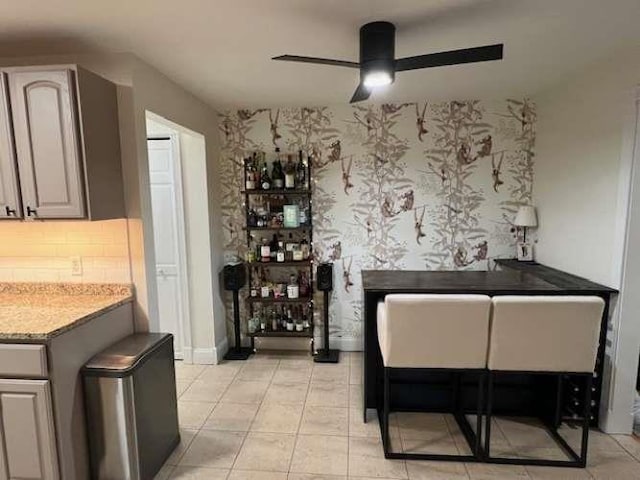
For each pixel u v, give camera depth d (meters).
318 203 3.66
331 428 2.53
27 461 1.78
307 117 3.58
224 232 3.77
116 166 2.20
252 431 2.50
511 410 2.68
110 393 1.89
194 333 3.55
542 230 3.27
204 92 3.03
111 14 1.77
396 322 2.09
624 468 2.13
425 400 2.72
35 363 1.70
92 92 1.99
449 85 2.99
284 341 3.87
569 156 2.83
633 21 1.89
